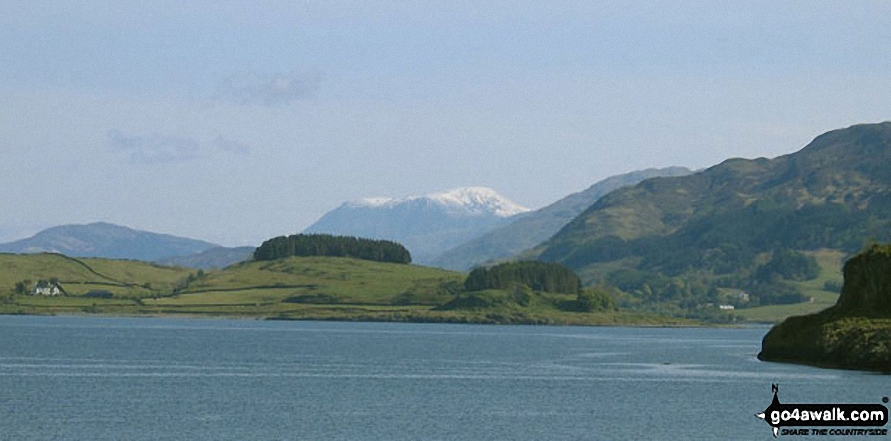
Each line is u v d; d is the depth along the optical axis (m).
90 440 198.50
